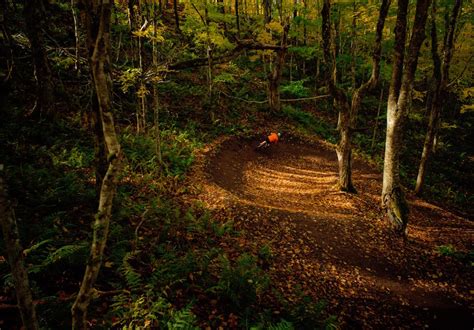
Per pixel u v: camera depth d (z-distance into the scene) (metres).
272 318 5.58
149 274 5.72
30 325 2.86
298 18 18.22
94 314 4.55
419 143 24.67
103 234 2.98
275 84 21.11
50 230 5.85
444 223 13.30
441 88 14.80
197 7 14.83
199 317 5.09
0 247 5.12
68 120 12.34
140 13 11.26
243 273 6.07
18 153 9.16
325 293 7.30
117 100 15.38
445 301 7.96
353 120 12.82
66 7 19.53
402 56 10.07
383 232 10.67
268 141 17.08
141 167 11.27
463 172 22.08
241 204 10.46
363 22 17.06
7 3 14.23
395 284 8.35
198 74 22.56
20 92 12.51
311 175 16.58
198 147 14.87
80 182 8.51
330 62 11.74
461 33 16.72
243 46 10.42
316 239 9.59
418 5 9.30
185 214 9.00
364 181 15.97
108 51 6.14
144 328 4.37
